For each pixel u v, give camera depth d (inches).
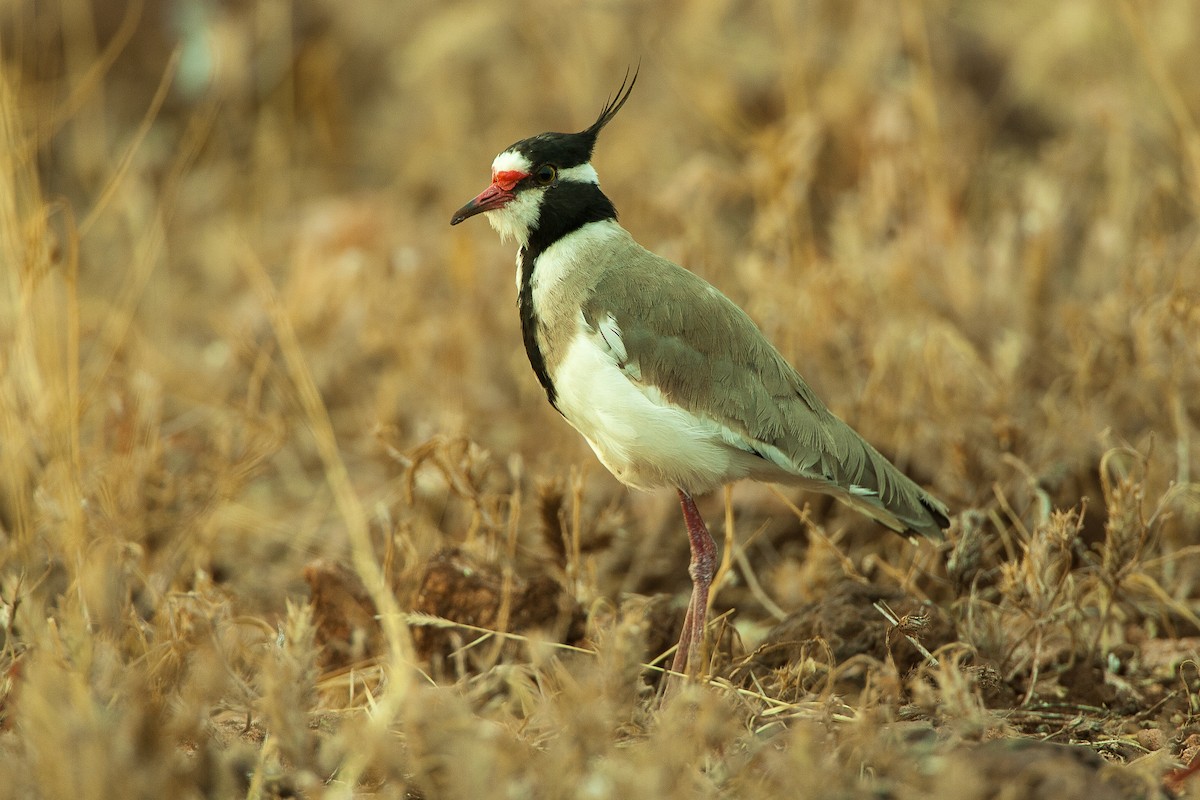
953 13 733.9
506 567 377.1
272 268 665.6
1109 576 358.3
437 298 589.0
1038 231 547.5
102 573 339.0
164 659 313.3
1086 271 545.3
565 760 256.1
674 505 459.5
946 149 630.5
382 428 419.5
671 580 445.7
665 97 717.9
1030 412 465.4
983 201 639.1
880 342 481.4
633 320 350.9
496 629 365.7
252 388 473.7
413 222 690.8
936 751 269.6
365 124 801.6
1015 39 737.0
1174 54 661.3
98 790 235.6
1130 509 354.3
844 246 554.6
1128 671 368.5
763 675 352.2
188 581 417.7
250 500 497.7
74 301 413.1
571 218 364.5
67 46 743.7
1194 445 435.5
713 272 519.5
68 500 382.9
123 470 416.8
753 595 434.0
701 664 332.2
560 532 394.3
